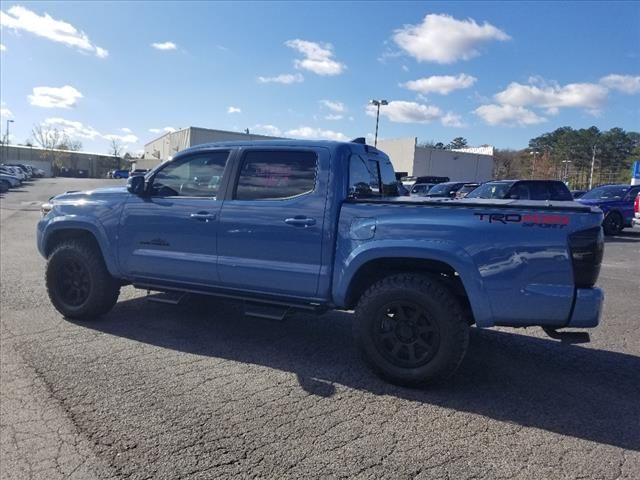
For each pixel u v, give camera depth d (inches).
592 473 108.3
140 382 150.3
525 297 139.9
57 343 183.5
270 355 177.6
